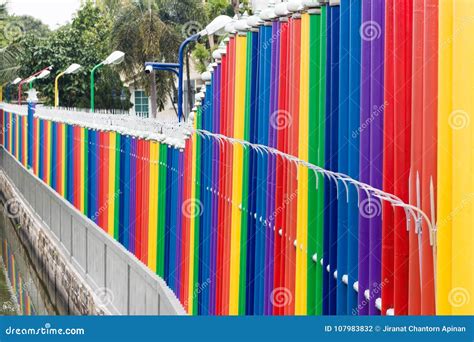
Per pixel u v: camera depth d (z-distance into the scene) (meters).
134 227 14.02
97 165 17.95
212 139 9.51
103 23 33.62
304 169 6.14
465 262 4.06
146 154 13.23
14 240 34.03
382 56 5.07
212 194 9.41
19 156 36.56
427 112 4.37
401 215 4.73
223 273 8.77
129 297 12.55
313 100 6.03
